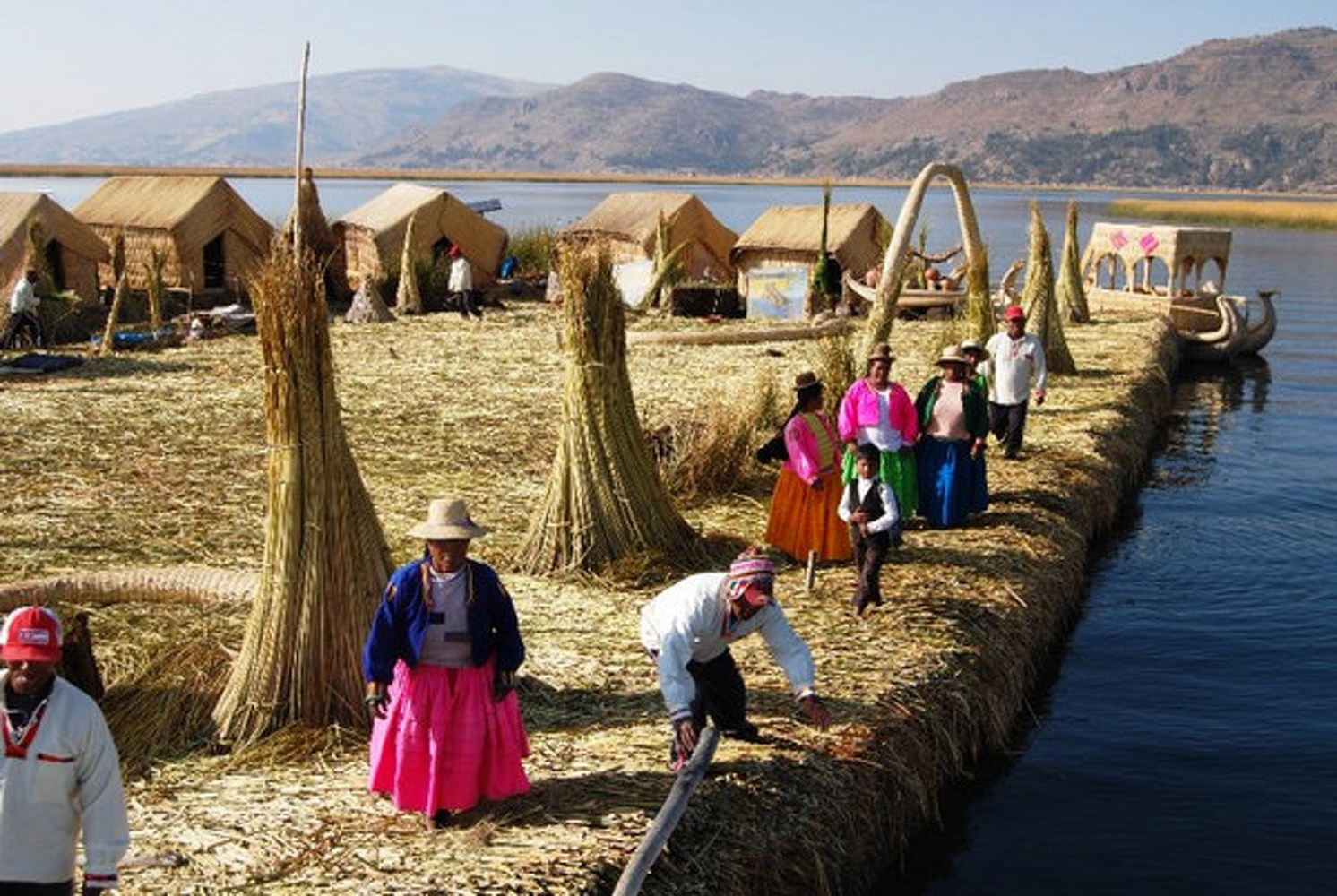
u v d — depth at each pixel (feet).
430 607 18.02
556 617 28.04
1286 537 45.09
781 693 24.03
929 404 36.09
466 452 44.14
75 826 13.85
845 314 84.38
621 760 20.62
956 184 51.98
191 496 37.40
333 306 92.68
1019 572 32.86
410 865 17.12
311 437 21.67
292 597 21.75
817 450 32.17
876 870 21.86
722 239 103.45
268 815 18.63
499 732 18.45
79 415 49.44
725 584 19.57
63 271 81.56
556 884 16.74
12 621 13.30
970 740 25.95
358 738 21.53
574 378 31.37
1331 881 22.81
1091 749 27.81
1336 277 162.61
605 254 31.32
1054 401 57.21
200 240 88.94
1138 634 35.04
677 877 17.76
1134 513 48.01
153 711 22.04
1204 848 23.84
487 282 99.76
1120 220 307.78
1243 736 28.71
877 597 28.53
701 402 52.03
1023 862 23.18
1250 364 90.84
